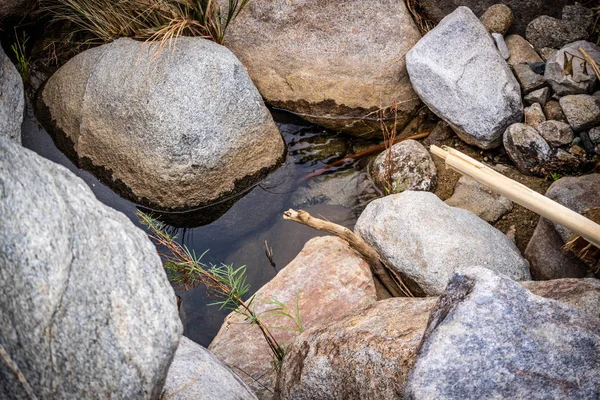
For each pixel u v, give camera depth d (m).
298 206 4.45
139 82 4.38
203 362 2.66
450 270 3.63
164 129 4.25
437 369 2.07
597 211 3.58
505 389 2.04
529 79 4.61
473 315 2.15
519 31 5.01
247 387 2.82
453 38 4.62
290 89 4.98
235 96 4.44
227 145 4.39
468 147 4.63
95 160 4.54
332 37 4.91
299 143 4.91
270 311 3.65
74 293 1.69
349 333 2.73
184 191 4.33
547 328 2.14
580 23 4.86
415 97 4.90
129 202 4.45
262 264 4.12
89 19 5.00
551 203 3.29
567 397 2.03
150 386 1.81
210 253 4.21
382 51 4.87
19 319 1.58
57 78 4.80
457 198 4.30
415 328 2.59
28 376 1.60
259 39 5.00
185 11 4.85
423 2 5.13
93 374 1.71
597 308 2.68
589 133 4.32
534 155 4.32
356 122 4.92
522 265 3.75
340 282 3.73
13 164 1.64
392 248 3.76
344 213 4.36
